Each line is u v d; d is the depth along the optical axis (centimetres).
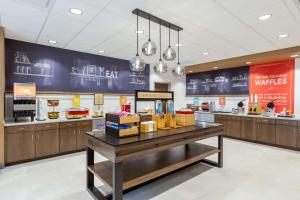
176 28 339
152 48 284
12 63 420
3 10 273
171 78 801
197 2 246
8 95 415
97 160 402
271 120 518
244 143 549
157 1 245
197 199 248
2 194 258
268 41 416
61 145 431
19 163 378
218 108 731
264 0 240
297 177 315
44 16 293
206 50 496
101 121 482
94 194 251
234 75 683
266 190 271
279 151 467
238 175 323
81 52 529
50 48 472
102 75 577
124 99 629
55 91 482
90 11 275
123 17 295
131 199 248
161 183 294
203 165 370
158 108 315
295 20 302
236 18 296
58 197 252
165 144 252
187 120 327
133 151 217
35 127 395
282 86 559
